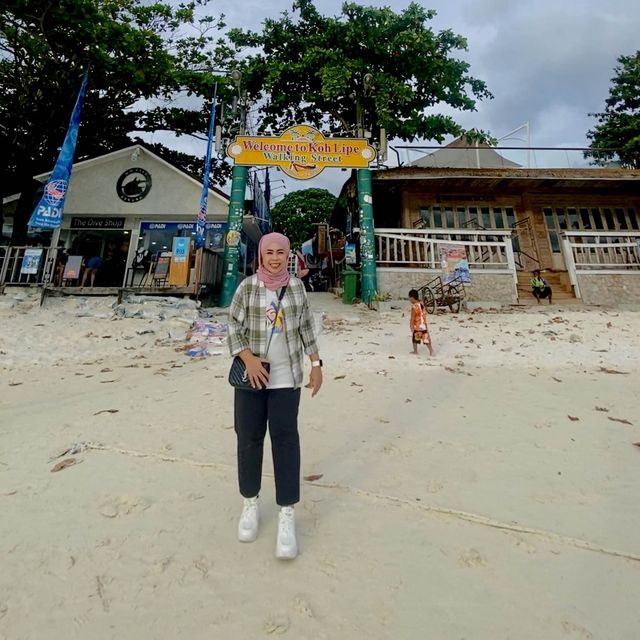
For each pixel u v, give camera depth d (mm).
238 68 15312
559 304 12766
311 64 15023
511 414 4270
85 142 16625
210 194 15781
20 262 12781
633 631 1573
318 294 17547
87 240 16531
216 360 7215
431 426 3943
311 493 2680
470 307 12477
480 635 1551
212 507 2484
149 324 9648
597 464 3084
